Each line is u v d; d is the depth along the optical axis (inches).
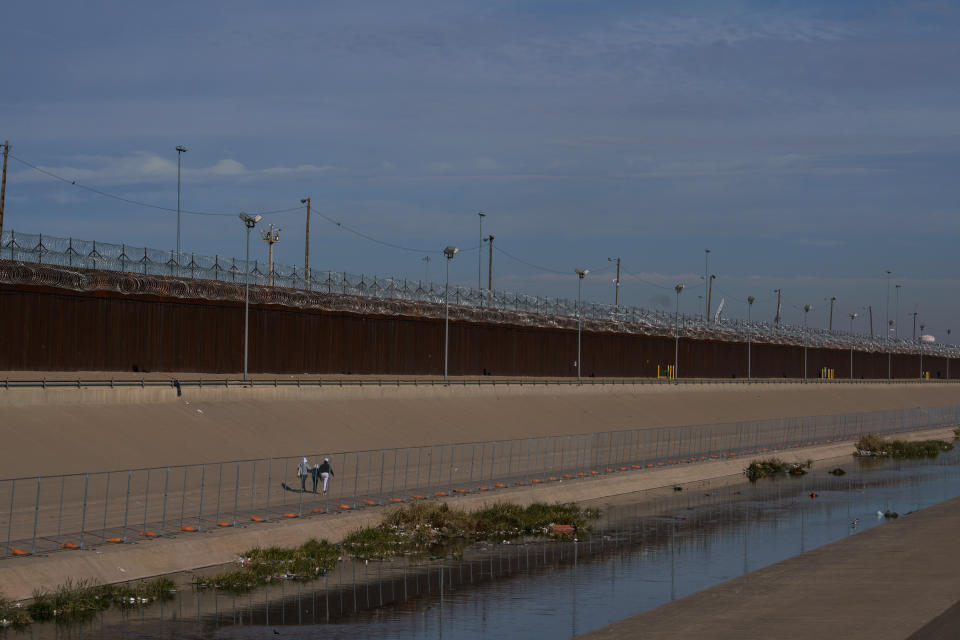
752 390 4478.3
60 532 1235.9
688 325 4965.6
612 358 4448.8
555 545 1560.0
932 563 1284.4
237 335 2832.2
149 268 2588.6
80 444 1836.9
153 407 2140.7
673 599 1213.7
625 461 2332.7
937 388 6117.1
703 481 2411.4
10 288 2250.2
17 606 1066.7
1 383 2015.3
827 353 6259.8
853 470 2736.2
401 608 1151.0
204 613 1097.4
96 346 2444.6
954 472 2696.9
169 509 1386.6
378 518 1572.3
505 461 1973.4
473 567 1381.6
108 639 991.0
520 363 3949.3
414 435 2568.9
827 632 905.5
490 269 5187.0
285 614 1107.3
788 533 1700.3
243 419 2272.4
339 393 2635.3
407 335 3437.5
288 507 1544.0
